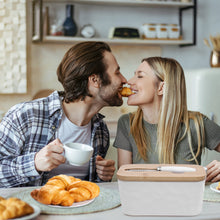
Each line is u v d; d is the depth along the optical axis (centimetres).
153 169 98
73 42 344
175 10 369
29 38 333
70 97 145
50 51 339
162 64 162
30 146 145
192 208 92
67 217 92
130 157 167
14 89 325
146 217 92
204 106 271
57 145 118
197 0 376
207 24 380
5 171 128
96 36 349
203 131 165
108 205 101
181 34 366
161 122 158
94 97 147
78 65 143
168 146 157
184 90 164
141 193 92
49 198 98
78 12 342
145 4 347
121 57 356
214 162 137
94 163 158
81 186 105
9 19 320
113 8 352
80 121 150
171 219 90
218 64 316
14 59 323
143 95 159
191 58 378
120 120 171
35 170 123
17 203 86
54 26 321
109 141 173
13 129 143
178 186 91
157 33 347
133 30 341
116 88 150
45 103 150
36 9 322
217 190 115
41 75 338
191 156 162
